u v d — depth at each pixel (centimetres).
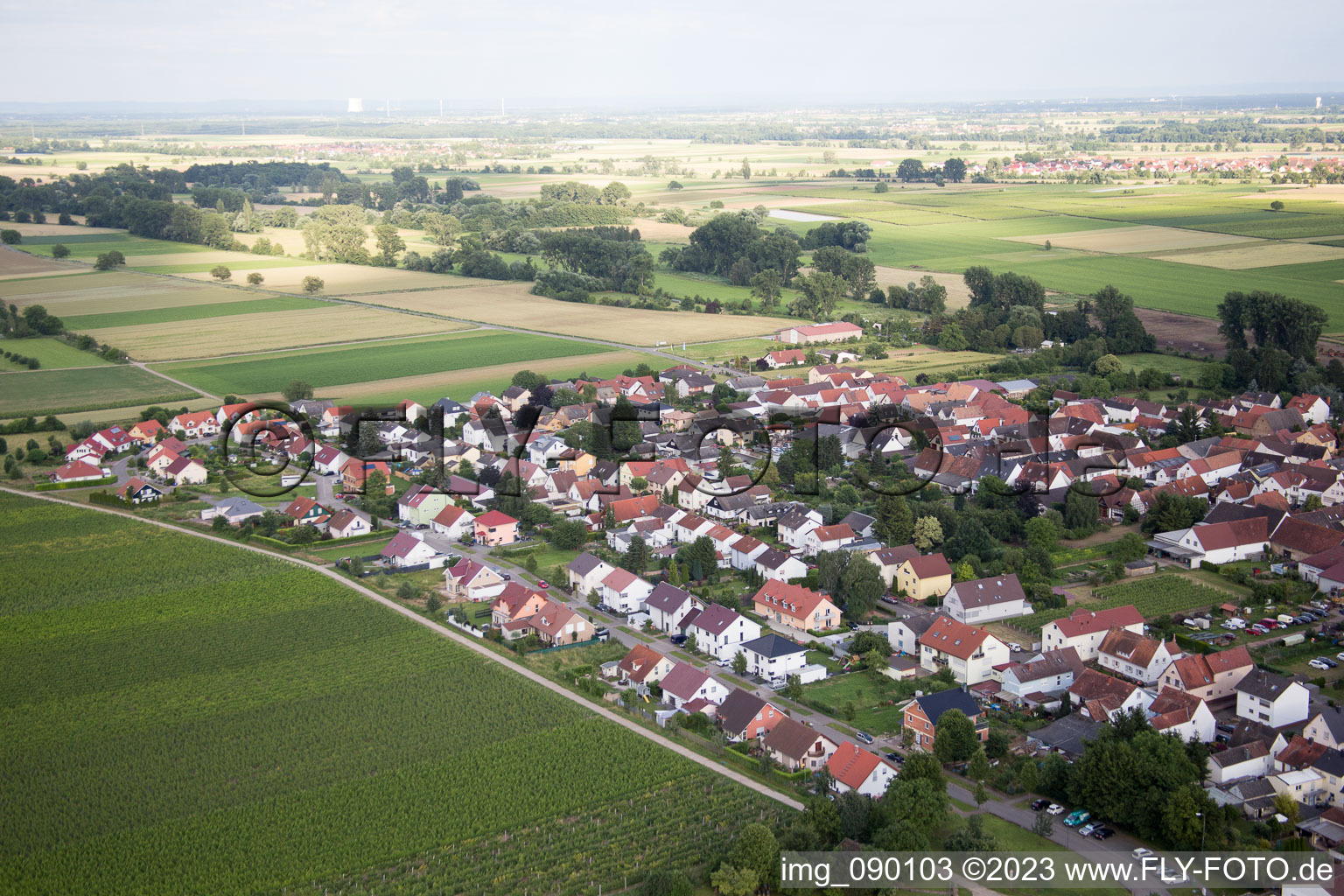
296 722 14412
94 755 13638
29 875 11481
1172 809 11562
